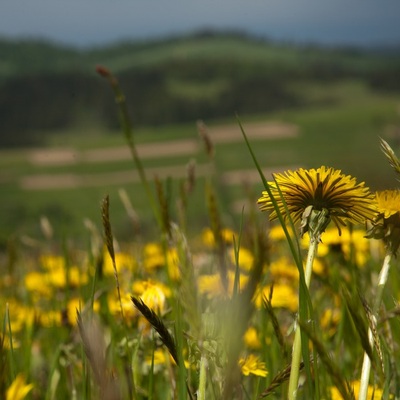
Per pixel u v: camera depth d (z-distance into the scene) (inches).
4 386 63.6
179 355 98.9
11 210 6855.3
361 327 87.8
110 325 177.2
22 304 302.4
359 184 101.7
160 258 270.1
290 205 105.6
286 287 230.8
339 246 238.2
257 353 183.6
